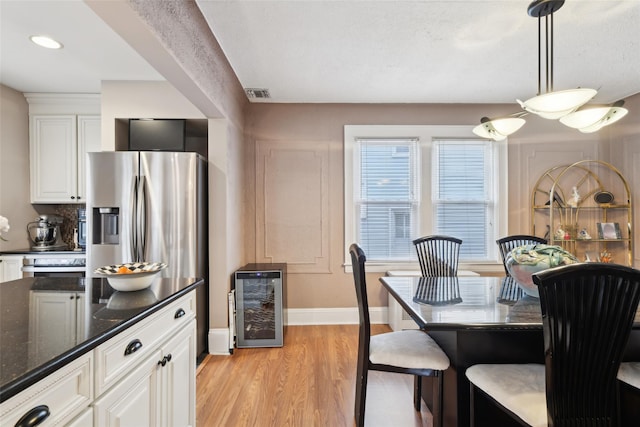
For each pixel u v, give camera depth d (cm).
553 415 114
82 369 88
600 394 117
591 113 185
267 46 239
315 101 353
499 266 360
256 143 357
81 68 270
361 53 249
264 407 202
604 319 113
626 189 344
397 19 205
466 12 198
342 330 339
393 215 363
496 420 152
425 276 265
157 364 128
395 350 167
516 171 366
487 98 347
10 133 312
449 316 149
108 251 251
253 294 300
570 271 110
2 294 141
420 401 199
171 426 139
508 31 219
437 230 365
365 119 362
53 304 125
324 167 360
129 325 107
